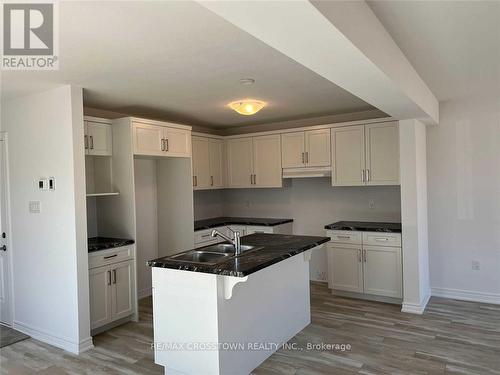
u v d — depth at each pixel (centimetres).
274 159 524
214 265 246
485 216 412
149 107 423
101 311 351
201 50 245
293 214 554
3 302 381
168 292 268
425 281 419
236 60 267
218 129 601
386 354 297
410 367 275
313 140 491
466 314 380
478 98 407
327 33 155
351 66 201
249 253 285
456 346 307
